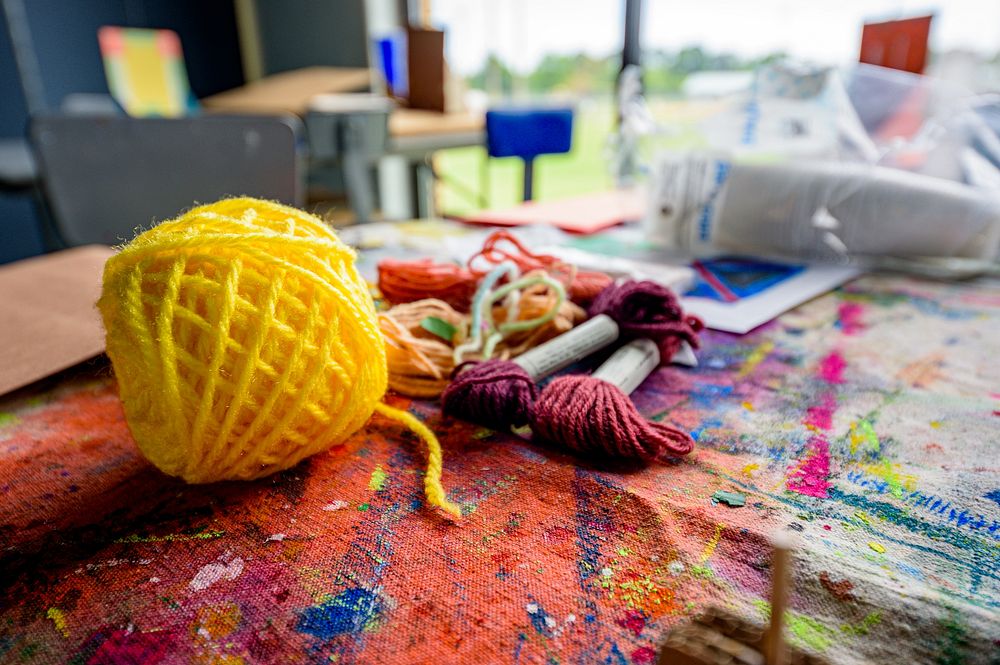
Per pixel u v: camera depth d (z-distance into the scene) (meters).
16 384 0.46
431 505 0.36
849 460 0.39
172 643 0.27
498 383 0.44
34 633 0.28
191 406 0.33
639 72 1.26
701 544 0.32
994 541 0.32
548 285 0.54
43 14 2.29
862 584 0.29
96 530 0.34
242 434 0.34
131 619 0.28
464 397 0.44
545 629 0.27
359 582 0.30
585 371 0.52
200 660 0.26
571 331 0.51
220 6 2.82
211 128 1.10
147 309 0.32
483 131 1.88
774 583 0.21
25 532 0.34
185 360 0.32
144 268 0.33
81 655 0.27
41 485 0.39
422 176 2.74
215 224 0.34
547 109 1.97
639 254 0.88
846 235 0.82
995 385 0.49
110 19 2.47
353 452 0.42
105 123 1.05
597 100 2.60
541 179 4.71
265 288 0.33
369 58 2.56
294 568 0.31
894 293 0.73
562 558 0.31
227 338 0.32
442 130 1.77
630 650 0.26
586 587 0.30
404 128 1.69
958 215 0.77
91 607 0.29
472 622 0.28
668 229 0.90
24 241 2.42
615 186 1.33
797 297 0.71
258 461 0.36
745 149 0.88
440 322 0.52
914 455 0.40
